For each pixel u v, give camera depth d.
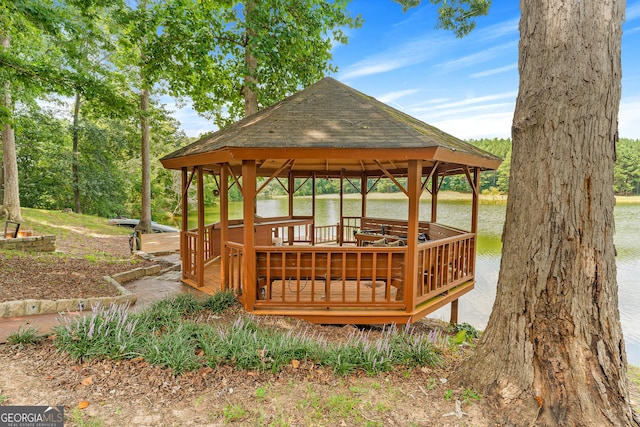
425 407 2.72
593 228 2.51
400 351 3.54
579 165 2.51
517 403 2.60
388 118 5.23
